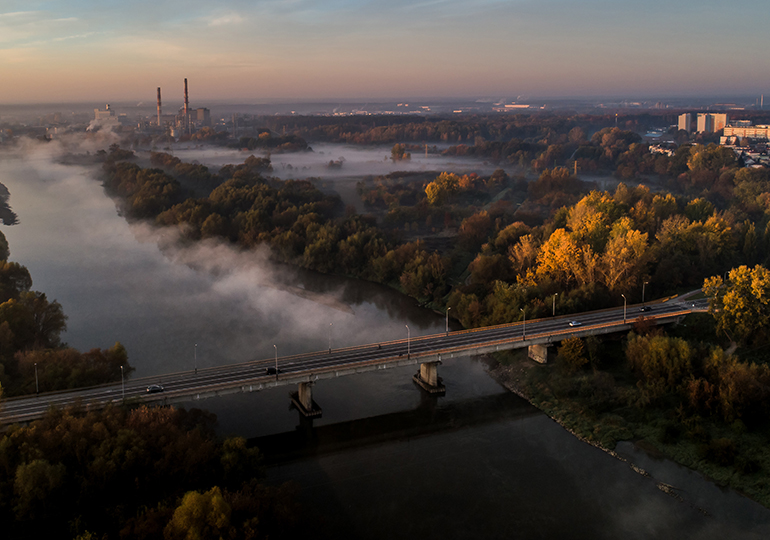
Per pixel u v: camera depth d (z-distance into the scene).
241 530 91.88
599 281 199.75
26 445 105.44
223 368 147.88
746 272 155.88
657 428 136.88
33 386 134.38
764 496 114.88
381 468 127.25
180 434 114.69
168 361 179.88
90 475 103.81
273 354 184.75
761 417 131.12
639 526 109.00
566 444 136.75
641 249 199.38
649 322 169.50
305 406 148.00
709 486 120.00
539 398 156.00
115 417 116.94
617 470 126.19
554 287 196.50
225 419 146.25
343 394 161.00
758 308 152.75
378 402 156.88
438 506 114.56
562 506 114.50
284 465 127.75
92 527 99.62
